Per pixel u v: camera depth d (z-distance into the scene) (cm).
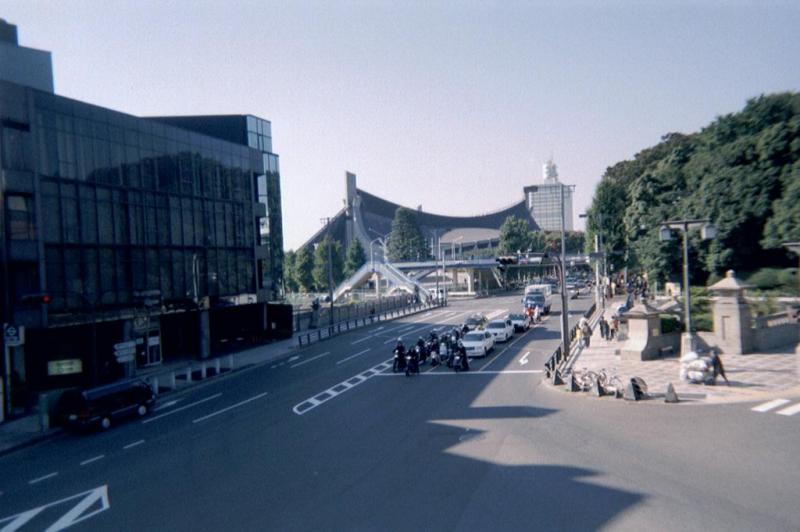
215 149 4516
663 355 3038
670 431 1745
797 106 4481
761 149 4212
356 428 1981
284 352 4172
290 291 11056
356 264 10950
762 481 1320
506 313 6412
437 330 4959
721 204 4412
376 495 1348
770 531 1079
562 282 3212
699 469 1414
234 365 3678
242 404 2530
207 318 4275
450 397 2394
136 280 3641
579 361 3081
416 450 1688
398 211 12825
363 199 16075
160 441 2006
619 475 1398
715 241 4491
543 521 1160
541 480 1389
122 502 1421
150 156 3825
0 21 3494
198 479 1553
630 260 7044
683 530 1095
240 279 4744
